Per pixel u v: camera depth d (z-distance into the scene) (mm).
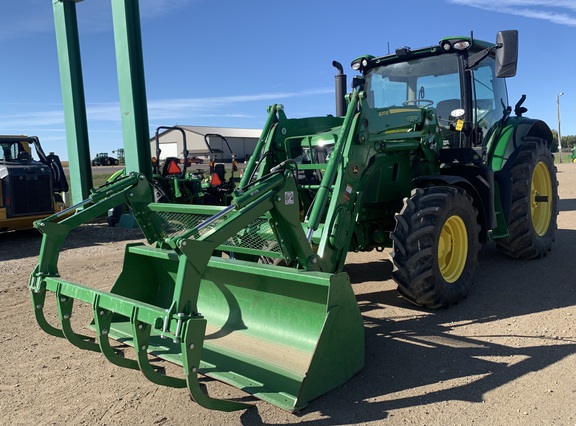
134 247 4246
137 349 2932
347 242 4164
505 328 4156
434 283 4398
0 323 4734
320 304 3512
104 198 3996
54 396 3297
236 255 4793
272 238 3627
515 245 6160
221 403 2889
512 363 3508
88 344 3740
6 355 3982
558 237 7867
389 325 4332
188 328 2684
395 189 4988
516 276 5680
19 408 3154
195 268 2820
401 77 6152
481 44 5883
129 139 9086
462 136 5633
